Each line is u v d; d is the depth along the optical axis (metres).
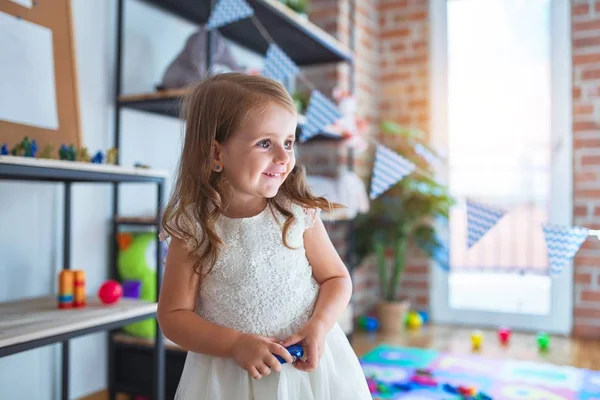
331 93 3.06
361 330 3.16
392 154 1.88
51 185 1.84
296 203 1.02
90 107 1.97
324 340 0.94
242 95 0.93
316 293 1.02
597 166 2.98
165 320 0.95
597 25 2.99
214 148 0.95
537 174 3.33
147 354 2.00
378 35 3.51
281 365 0.88
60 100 1.76
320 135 2.74
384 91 3.49
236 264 0.95
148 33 2.24
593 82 2.99
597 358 2.61
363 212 2.95
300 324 0.98
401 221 3.09
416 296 3.41
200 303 0.98
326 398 0.98
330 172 3.07
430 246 3.17
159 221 1.70
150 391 1.97
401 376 2.31
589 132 3.00
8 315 1.46
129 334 2.04
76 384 1.94
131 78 2.15
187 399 0.96
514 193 3.43
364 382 1.06
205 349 0.91
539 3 3.23
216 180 0.97
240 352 0.88
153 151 2.27
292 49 2.80
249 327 0.95
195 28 2.53
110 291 1.63
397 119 3.46
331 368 1.01
